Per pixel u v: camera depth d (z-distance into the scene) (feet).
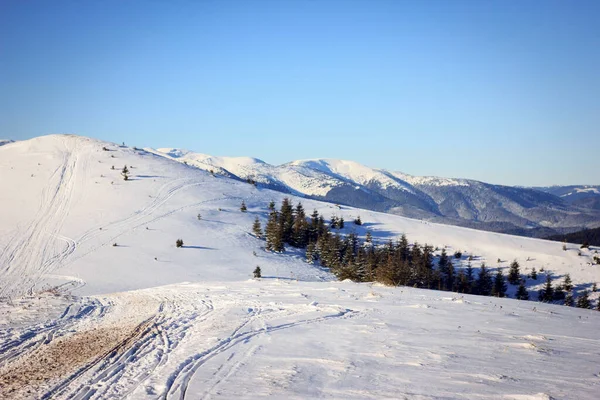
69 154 372.99
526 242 327.47
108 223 235.40
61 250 190.70
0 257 176.76
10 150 385.50
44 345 35.12
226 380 21.97
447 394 19.10
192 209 281.54
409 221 364.38
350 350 27.37
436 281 214.48
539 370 22.82
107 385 23.22
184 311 48.83
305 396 19.22
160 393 20.68
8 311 54.08
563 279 256.73
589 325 38.06
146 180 326.24
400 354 26.22
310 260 234.99
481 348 27.76
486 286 230.27
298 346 28.76
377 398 18.76
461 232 341.82
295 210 321.32
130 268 174.50
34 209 249.96
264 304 49.32
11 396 22.33
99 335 37.76
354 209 387.14
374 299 51.88
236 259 207.62
